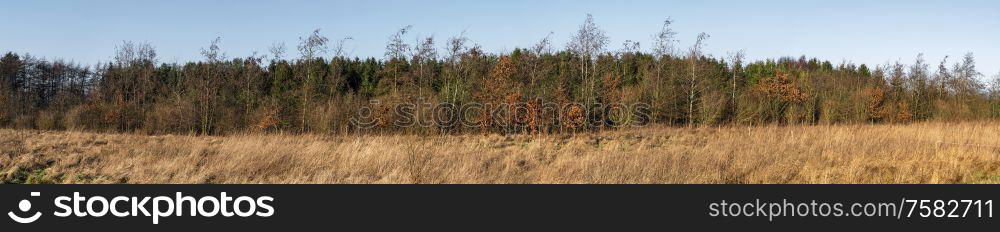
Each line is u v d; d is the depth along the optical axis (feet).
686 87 84.53
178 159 39.11
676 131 71.77
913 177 30.81
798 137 48.60
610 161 34.88
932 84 108.68
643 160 34.76
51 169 36.52
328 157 39.65
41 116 84.79
